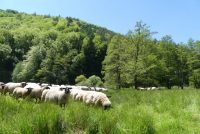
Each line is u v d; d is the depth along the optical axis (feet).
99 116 30.63
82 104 35.78
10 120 29.01
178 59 268.21
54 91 58.29
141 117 32.58
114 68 211.61
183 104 49.85
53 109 30.42
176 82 272.10
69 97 57.16
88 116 30.76
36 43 497.87
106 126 29.43
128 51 176.04
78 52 415.64
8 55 414.62
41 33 548.31
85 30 636.48
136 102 59.41
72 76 358.84
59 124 28.68
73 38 455.22
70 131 28.89
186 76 278.26
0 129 26.27
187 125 37.32
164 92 74.43
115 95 80.18
